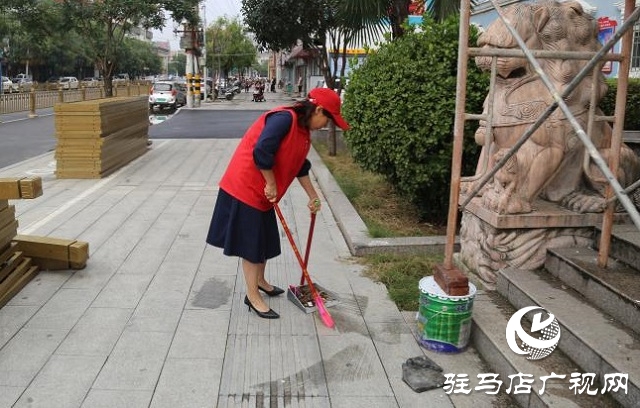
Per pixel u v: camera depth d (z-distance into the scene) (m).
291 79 49.78
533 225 3.85
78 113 8.26
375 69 5.88
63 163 8.38
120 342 3.47
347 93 6.56
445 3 6.62
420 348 3.48
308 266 4.84
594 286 3.29
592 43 4.05
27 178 3.90
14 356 3.27
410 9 8.22
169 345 3.45
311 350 3.44
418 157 5.36
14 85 40.12
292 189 7.98
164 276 4.54
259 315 3.84
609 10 8.62
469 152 5.38
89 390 2.97
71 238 5.46
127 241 5.39
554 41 3.93
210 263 4.85
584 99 3.92
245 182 3.63
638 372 2.56
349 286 4.42
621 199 1.99
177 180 8.41
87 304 3.98
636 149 5.61
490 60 4.01
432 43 5.40
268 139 3.44
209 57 44.25
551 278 3.75
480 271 4.08
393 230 5.93
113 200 7.04
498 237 3.88
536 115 3.85
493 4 2.83
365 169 6.46
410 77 5.27
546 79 2.38
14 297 4.06
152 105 25.05
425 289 3.41
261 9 10.24
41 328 3.62
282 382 3.09
